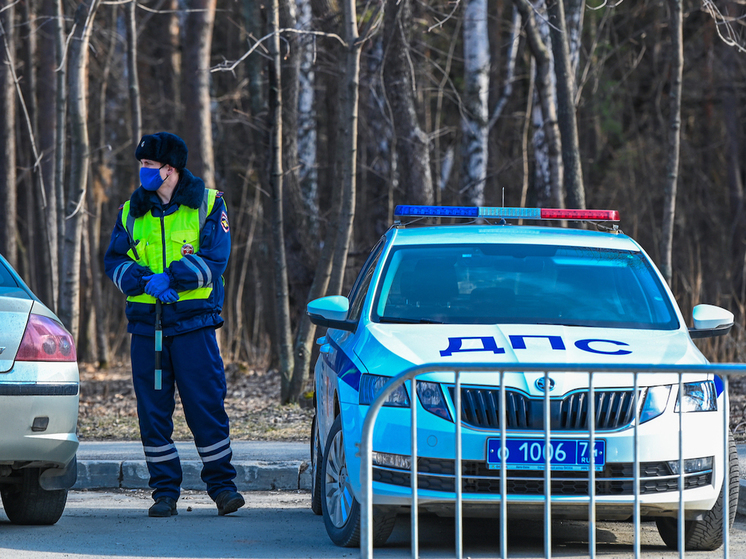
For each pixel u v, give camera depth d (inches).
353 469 493.4
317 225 1750.7
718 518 502.0
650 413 474.6
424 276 591.2
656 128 3083.2
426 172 1509.6
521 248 616.7
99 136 2539.4
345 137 1131.3
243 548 518.0
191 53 1660.9
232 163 3046.3
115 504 724.0
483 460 463.5
